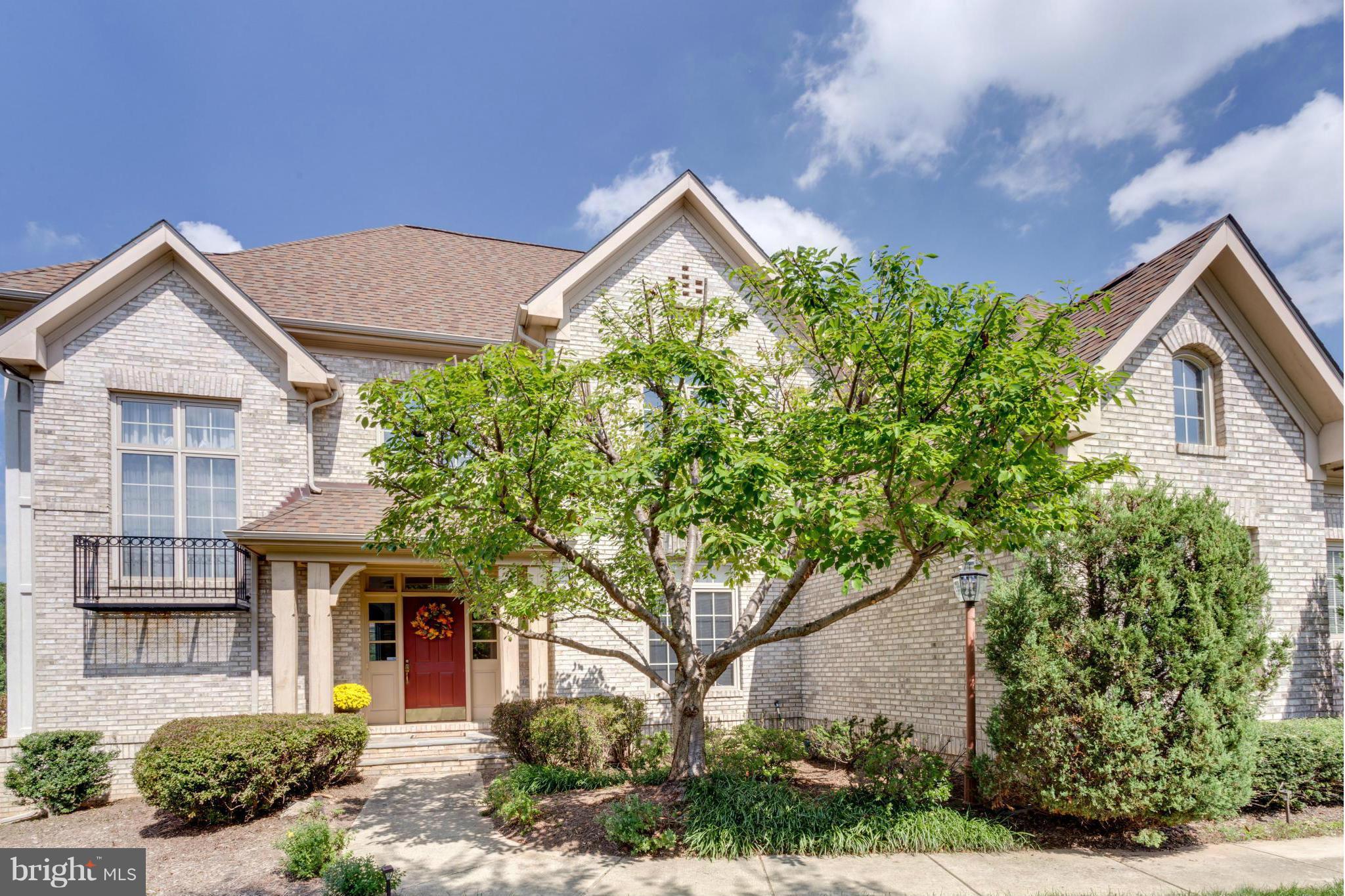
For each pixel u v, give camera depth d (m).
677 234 14.10
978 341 6.42
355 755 9.60
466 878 6.29
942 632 10.20
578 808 8.05
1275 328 10.00
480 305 15.04
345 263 15.30
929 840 7.01
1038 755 7.07
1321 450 10.37
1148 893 5.82
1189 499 7.50
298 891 6.11
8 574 10.49
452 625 13.38
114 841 7.91
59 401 10.87
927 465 5.94
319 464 12.80
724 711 13.64
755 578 13.97
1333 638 10.17
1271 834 7.61
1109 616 7.32
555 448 6.44
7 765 9.91
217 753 7.94
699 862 6.66
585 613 12.54
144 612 10.80
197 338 11.73
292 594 10.66
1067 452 9.12
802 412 7.59
